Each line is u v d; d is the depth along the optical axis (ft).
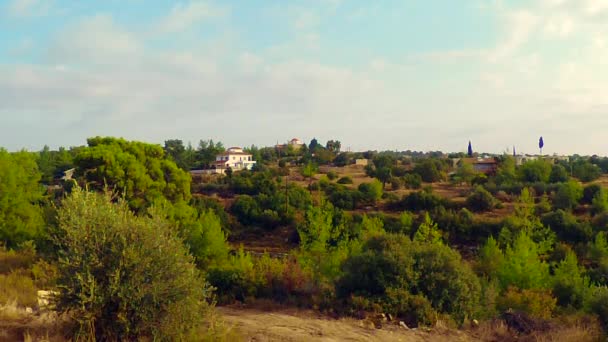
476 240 136.05
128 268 24.88
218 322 29.58
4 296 35.27
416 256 43.86
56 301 24.97
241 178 215.31
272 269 50.57
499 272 73.31
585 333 35.63
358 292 41.86
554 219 128.47
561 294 66.80
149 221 26.86
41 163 205.57
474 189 206.90
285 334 31.63
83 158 101.91
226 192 205.67
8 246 88.38
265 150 444.96
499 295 57.11
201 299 28.19
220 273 49.24
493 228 134.82
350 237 122.31
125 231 25.84
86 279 24.53
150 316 24.95
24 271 48.16
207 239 80.59
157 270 25.45
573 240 123.44
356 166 363.97
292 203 173.68
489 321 38.58
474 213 162.09
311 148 531.91
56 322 26.73
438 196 176.76
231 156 356.79
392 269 42.29
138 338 25.21
